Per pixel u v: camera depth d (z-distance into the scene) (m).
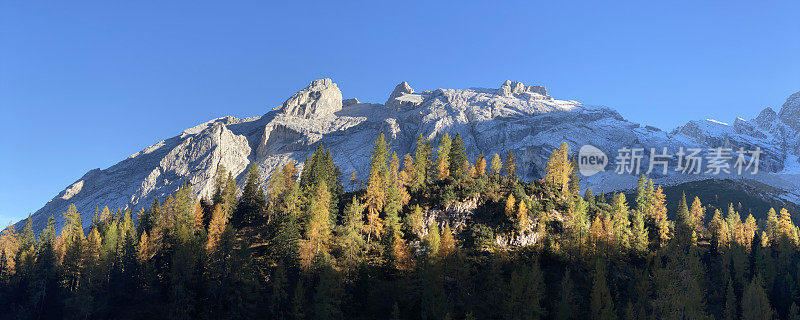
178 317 76.44
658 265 87.12
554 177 123.31
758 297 79.75
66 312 83.62
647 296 78.75
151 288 85.44
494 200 109.38
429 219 103.31
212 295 80.25
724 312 83.06
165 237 100.88
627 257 101.50
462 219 104.56
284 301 74.88
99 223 134.38
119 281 89.44
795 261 106.31
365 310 74.88
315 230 82.12
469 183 113.12
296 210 99.94
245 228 109.44
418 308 74.25
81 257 93.31
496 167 122.19
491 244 97.06
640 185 139.00
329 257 81.31
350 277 79.44
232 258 80.56
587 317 74.94
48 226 131.25
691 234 112.38
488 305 75.88
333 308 70.56
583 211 106.56
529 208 107.06
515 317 69.38
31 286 89.19
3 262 96.75
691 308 69.31
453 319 70.56
